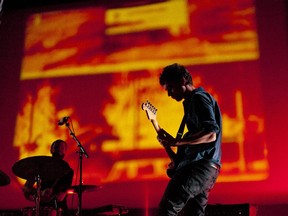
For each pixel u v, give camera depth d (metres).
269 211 4.09
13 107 5.22
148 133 4.70
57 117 5.05
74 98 5.09
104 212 3.63
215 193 4.29
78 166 4.76
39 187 3.49
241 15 4.87
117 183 4.61
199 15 5.01
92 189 3.73
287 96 4.43
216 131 1.89
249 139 4.38
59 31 5.45
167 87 2.11
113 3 5.38
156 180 4.51
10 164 4.99
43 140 5.00
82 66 5.20
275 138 4.32
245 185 4.24
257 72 4.60
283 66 4.55
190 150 1.95
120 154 4.71
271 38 4.68
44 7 5.60
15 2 5.62
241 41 4.76
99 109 4.96
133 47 5.11
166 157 4.57
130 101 4.88
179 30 5.02
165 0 5.19
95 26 5.34
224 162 4.36
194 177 1.87
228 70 4.69
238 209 3.14
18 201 4.80
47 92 5.20
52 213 3.57
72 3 5.53
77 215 3.45
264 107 4.46
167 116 4.70
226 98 4.59
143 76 4.95
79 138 4.90
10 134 5.11
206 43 4.86
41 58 5.37
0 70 5.43
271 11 4.78
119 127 4.82
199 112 1.95
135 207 4.47
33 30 5.53
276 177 4.20
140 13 5.23
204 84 4.71
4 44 5.54
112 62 5.11
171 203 1.84
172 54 4.94
